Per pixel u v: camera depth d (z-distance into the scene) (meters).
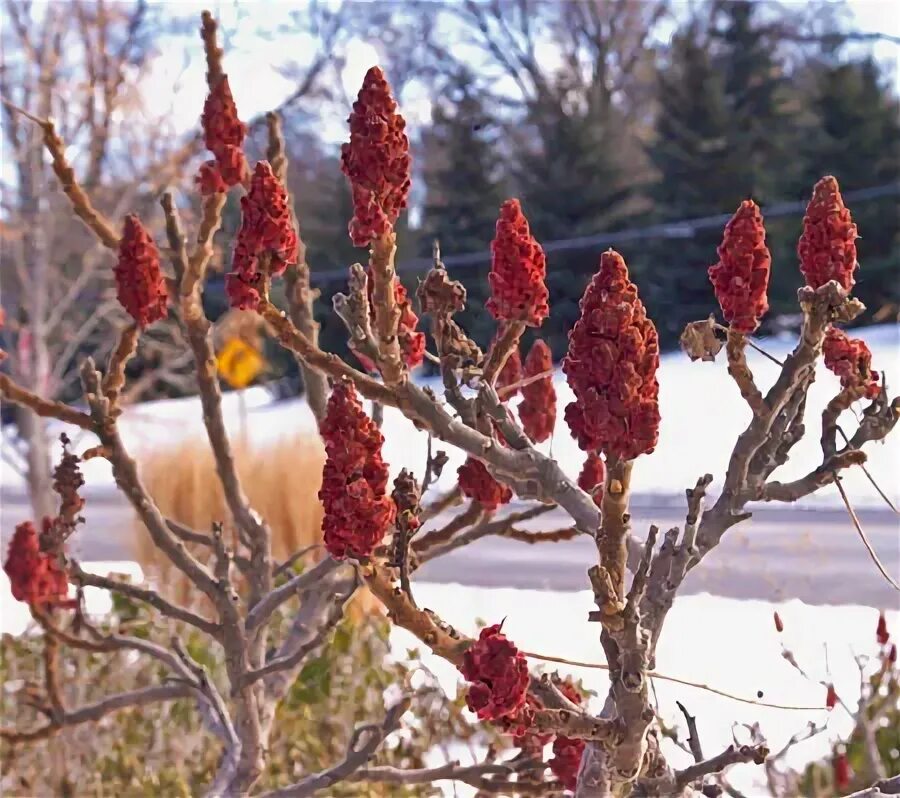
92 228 2.54
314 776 2.74
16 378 8.34
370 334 1.83
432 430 1.86
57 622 3.16
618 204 22.36
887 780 1.93
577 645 6.25
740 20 22.69
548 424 2.87
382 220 1.75
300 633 3.06
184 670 2.95
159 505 8.18
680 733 4.52
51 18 8.42
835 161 20.58
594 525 1.90
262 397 21.34
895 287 19.75
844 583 7.95
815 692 5.09
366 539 1.59
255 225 1.75
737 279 1.85
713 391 16.44
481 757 4.32
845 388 1.99
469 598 7.93
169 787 4.38
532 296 2.08
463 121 22.06
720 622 6.61
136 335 2.54
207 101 2.36
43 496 8.24
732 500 1.96
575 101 24.17
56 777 4.39
